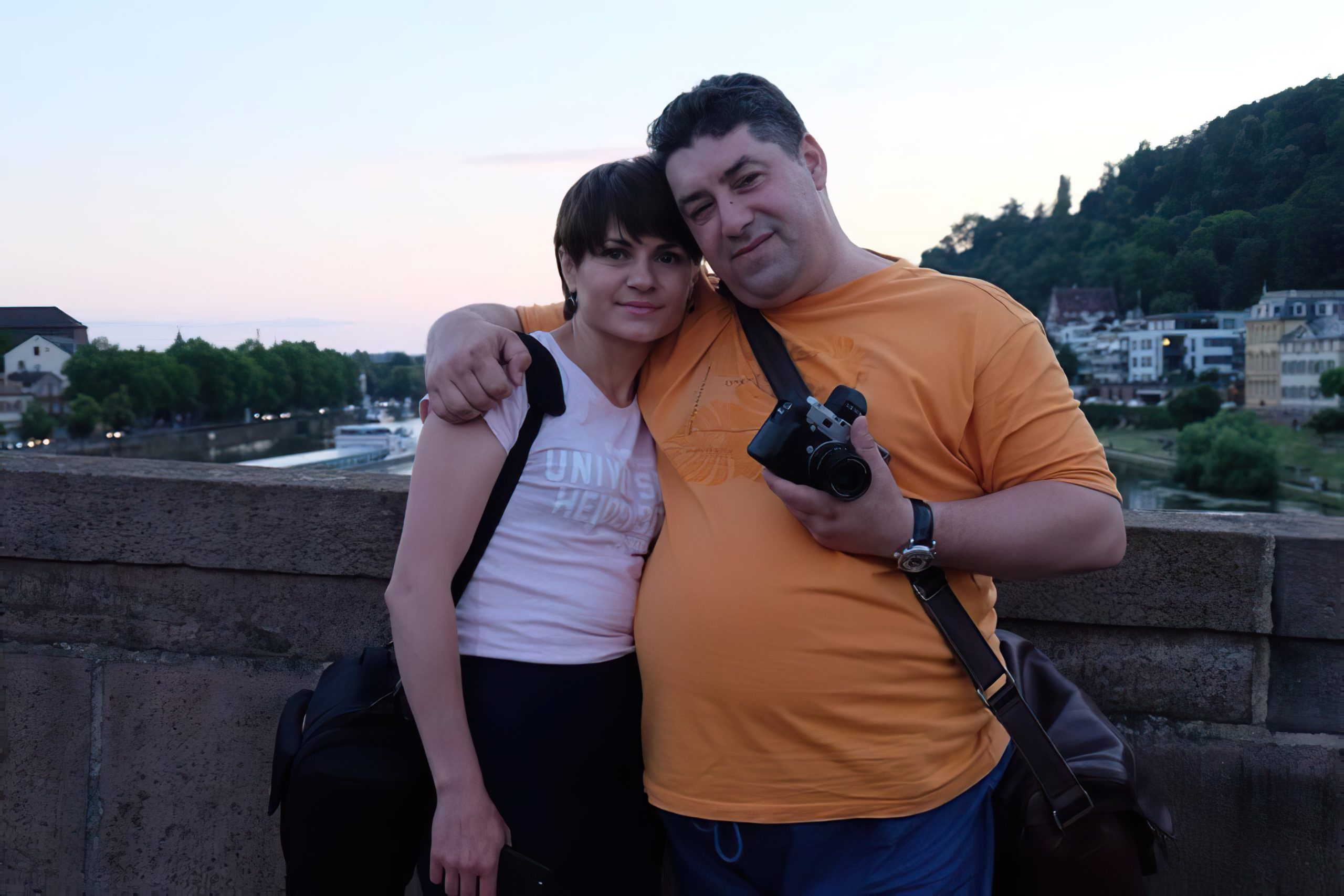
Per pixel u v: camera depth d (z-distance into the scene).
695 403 1.36
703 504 1.31
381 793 1.26
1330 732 1.81
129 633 2.07
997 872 1.34
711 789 1.27
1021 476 1.26
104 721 2.08
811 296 1.36
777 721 1.23
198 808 2.07
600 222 1.27
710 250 1.31
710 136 1.26
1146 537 1.82
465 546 1.26
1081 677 1.90
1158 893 1.90
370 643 2.02
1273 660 1.83
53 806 2.10
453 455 1.26
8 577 2.08
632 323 1.31
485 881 1.21
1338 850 1.83
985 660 1.24
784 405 1.19
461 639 1.31
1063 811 1.23
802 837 1.24
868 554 1.24
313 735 1.31
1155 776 1.83
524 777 1.27
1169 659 1.87
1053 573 1.23
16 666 2.08
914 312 1.29
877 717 1.22
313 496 1.98
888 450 1.26
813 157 1.42
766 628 1.22
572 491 1.29
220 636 2.06
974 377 1.26
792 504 1.18
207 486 2.00
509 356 1.27
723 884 1.30
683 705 1.28
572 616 1.30
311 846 1.28
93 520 2.02
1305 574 1.77
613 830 1.35
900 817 1.22
